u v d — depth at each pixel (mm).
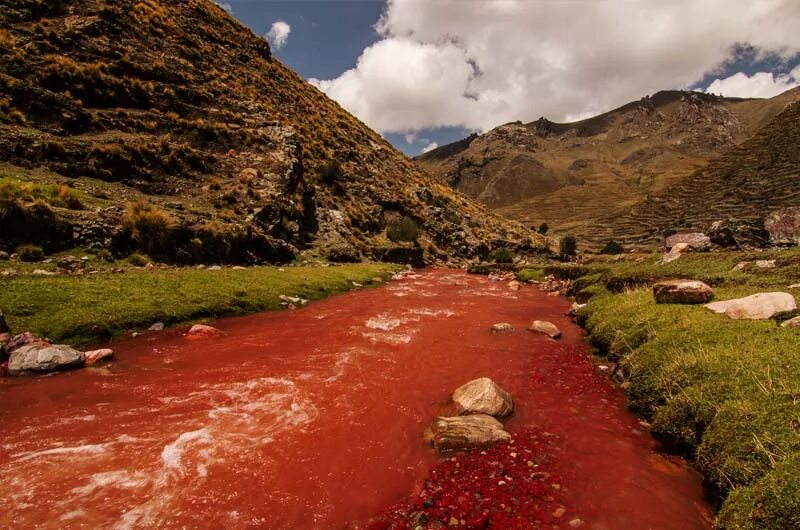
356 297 27266
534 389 12109
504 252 68625
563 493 7227
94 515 6430
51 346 12312
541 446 8836
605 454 8539
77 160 29047
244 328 17891
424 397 11383
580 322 20266
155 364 13094
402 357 14789
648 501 7051
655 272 23234
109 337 14750
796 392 7211
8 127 27672
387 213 65688
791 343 9219
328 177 59625
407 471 7895
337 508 6820
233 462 7988
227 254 28625
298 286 25766
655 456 8484
